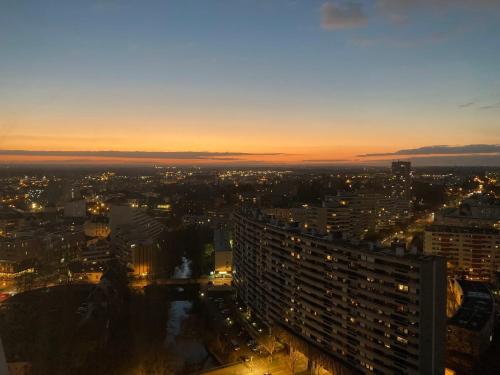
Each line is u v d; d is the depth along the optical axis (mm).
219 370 177250
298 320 185000
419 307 131125
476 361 162625
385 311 141625
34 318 181125
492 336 191375
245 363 184000
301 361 183750
